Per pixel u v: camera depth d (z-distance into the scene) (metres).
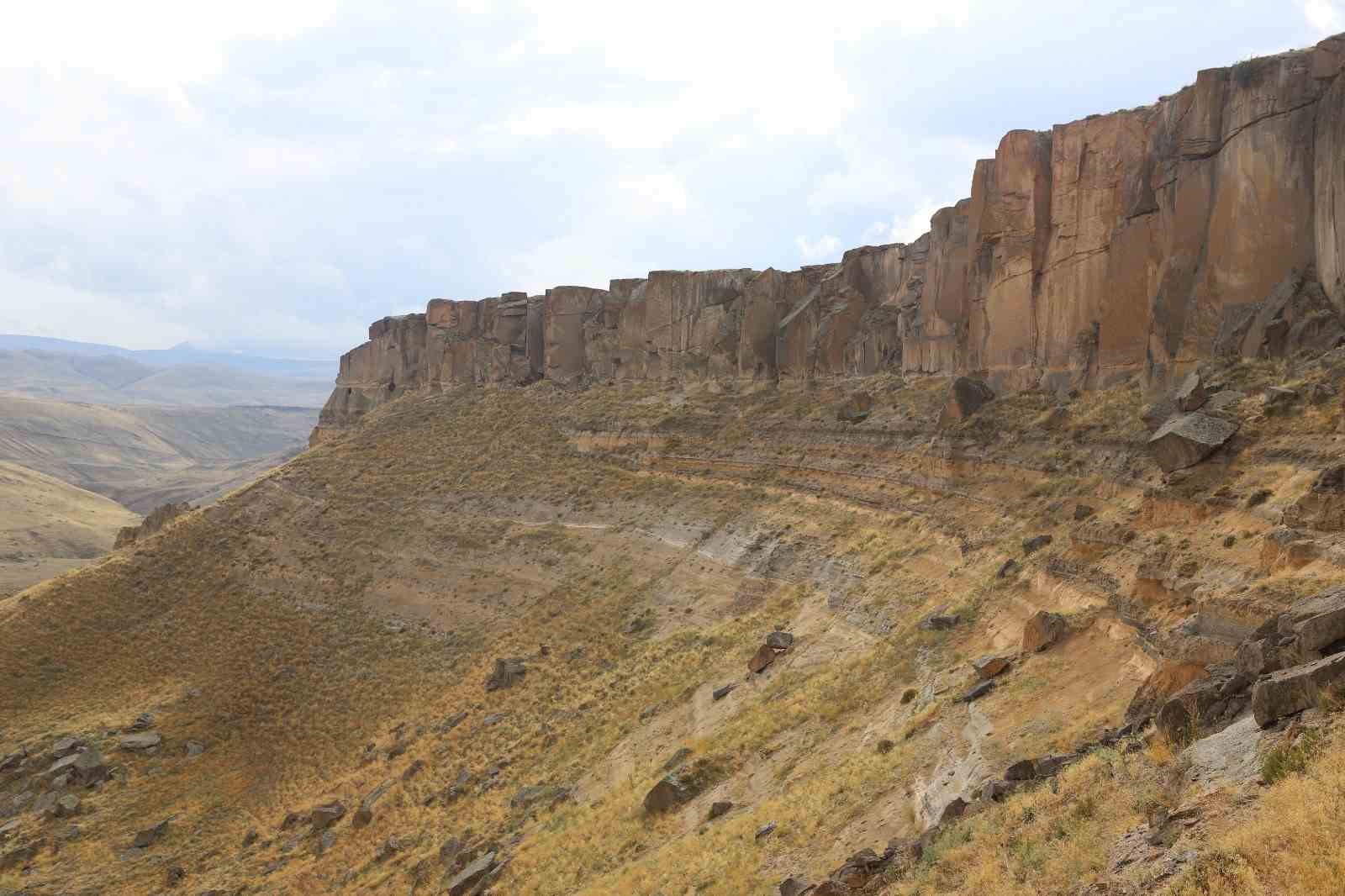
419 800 44.28
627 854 28.19
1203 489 25.75
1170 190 37.44
